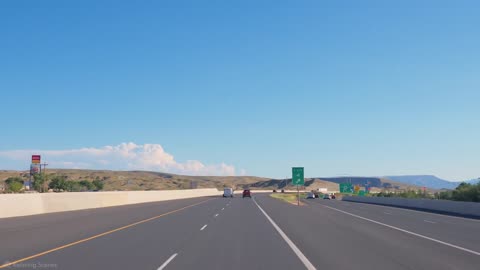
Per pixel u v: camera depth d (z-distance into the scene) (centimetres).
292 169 6097
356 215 3747
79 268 1287
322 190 17875
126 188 15675
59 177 12338
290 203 6444
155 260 1419
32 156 10612
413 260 1420
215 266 1316
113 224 2703
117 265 1332
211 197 9588
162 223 2803
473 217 3541
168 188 17350
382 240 1958
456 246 1762
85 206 4497
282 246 1750
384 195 9856
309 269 1268
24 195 3478
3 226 2544
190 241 1906
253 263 1365
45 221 2884
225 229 2438
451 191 6575
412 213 4084
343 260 1419
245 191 9794
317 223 2877
